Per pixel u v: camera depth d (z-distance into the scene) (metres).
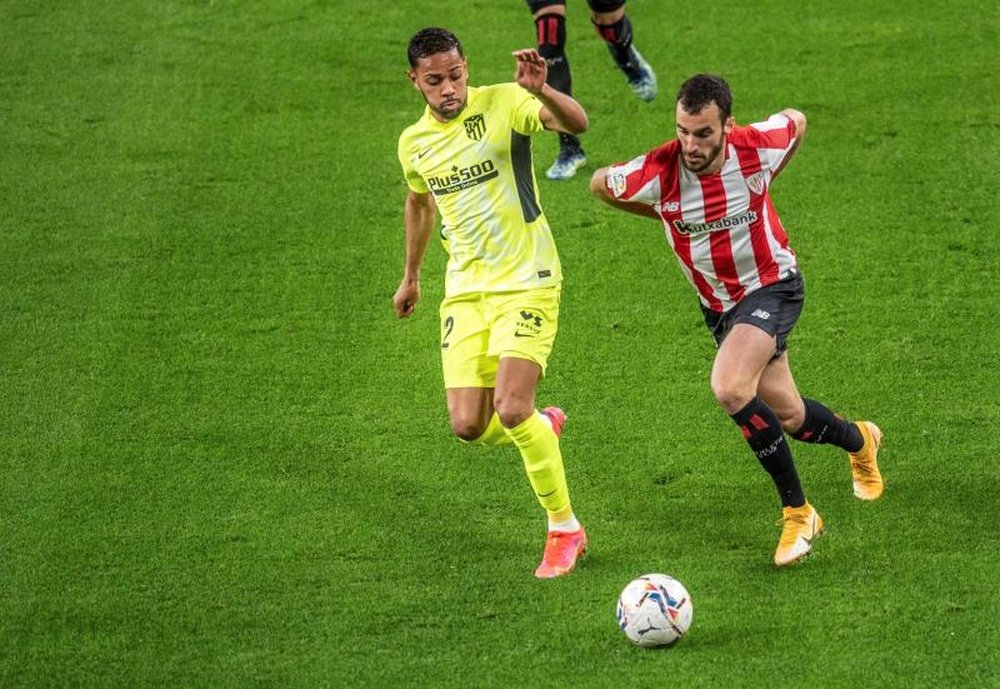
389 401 27.52
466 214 22.86
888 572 22.42
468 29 39.78
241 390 27.91
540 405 27.23
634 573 22.80
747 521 23.98
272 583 22.94
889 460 25.27
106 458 26.12
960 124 35.09
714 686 20.22
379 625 21.89
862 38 38.94
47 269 31.58
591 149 34.91
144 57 39.22
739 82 37.12
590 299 30.19
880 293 29.83
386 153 35.22
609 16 34.00
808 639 21.08
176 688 20.77
